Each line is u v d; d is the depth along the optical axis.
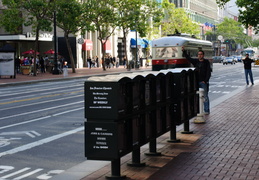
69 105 19.72
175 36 36.16
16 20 45.44
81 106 19.31
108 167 8.43
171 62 35.62
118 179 7.46
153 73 8.82
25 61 51.25
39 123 14.47
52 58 57.50
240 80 37.41
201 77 15.70
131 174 7.80
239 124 13.53
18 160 9.48
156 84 8.67
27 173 8.44
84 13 52.38
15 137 12.04
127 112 7.29
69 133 12.62
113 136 6.93
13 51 42.34
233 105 18.66
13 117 15.95
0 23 46.25
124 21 61.66
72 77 44.19
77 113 16.97
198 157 9.02
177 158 8.96
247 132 12.06
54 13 47.97
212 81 36.38
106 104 6.94
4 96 25.09
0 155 9.93
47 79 40.38
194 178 7.40
